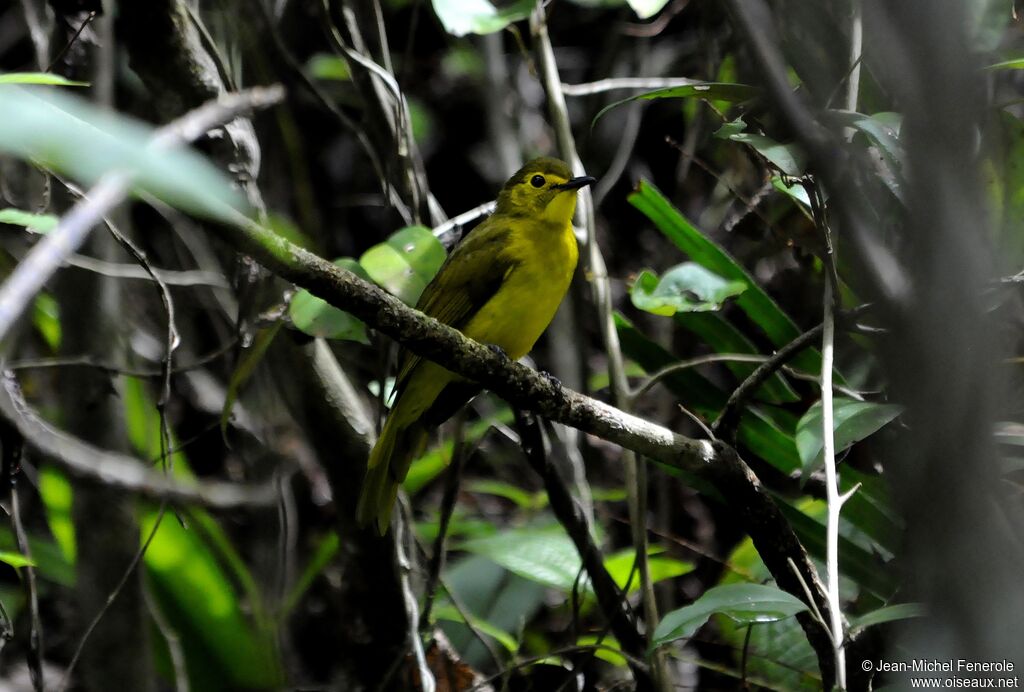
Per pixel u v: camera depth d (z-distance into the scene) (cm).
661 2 792
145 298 1249
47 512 1037
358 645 887
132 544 905
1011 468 627
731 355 809
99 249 920
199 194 225
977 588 284
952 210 274
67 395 930
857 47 623
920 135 273
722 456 679
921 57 267
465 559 1098
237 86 936
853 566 780
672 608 1048
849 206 395
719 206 1147
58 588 1144
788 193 723
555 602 1094
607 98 1320
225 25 964
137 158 223
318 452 868
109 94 871
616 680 949
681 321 864
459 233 960
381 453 799
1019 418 667
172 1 780
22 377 1066
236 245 483
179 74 792
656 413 1202
